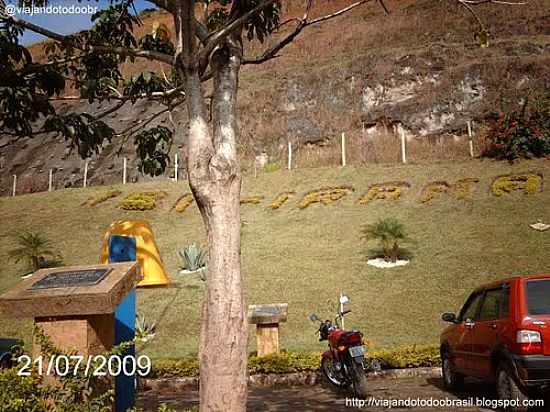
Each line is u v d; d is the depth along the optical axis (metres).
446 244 20.48
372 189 27.19
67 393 4.57
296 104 41.19
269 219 26.17
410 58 40.09
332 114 39.50
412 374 11.05
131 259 7.06
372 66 40.75
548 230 20.12
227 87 5.32
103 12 7.91
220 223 4.70
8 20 6.29
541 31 42.44
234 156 4.93
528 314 6.73
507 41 40.00
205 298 4.62
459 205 23.70
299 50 50.31
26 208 31.91
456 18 46.50
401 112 36.59
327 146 37.62
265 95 42.34
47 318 5.06
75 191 33.97
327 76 41.59
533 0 44.81
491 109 34.22
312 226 24.41
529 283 7.01
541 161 26.64
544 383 6.48
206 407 4.39
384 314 16.02
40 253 22.86
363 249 21.30
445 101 35.75
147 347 14.71
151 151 8.31
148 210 29.34
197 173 4.82
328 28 52.22
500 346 6.99
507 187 24.19
